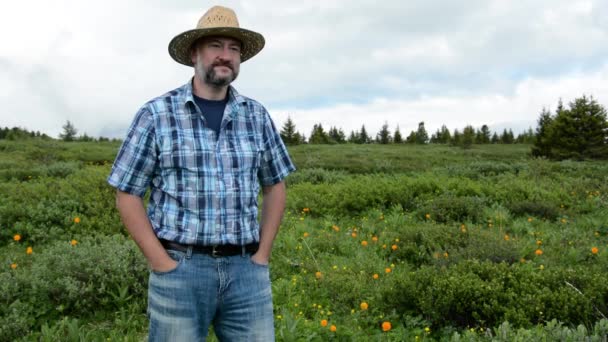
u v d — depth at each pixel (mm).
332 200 9641
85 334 3861
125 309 4410
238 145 2395
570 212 9875
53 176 14508
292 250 6559
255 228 2451
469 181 11930
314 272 5617
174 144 2285
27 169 15664
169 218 2291
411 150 49281
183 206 2285
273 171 2611
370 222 8477
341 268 5719
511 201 10188
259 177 2641
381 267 5770
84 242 5918
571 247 6695
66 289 4320
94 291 4473
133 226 2285
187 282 2273
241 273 2383
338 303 4699
